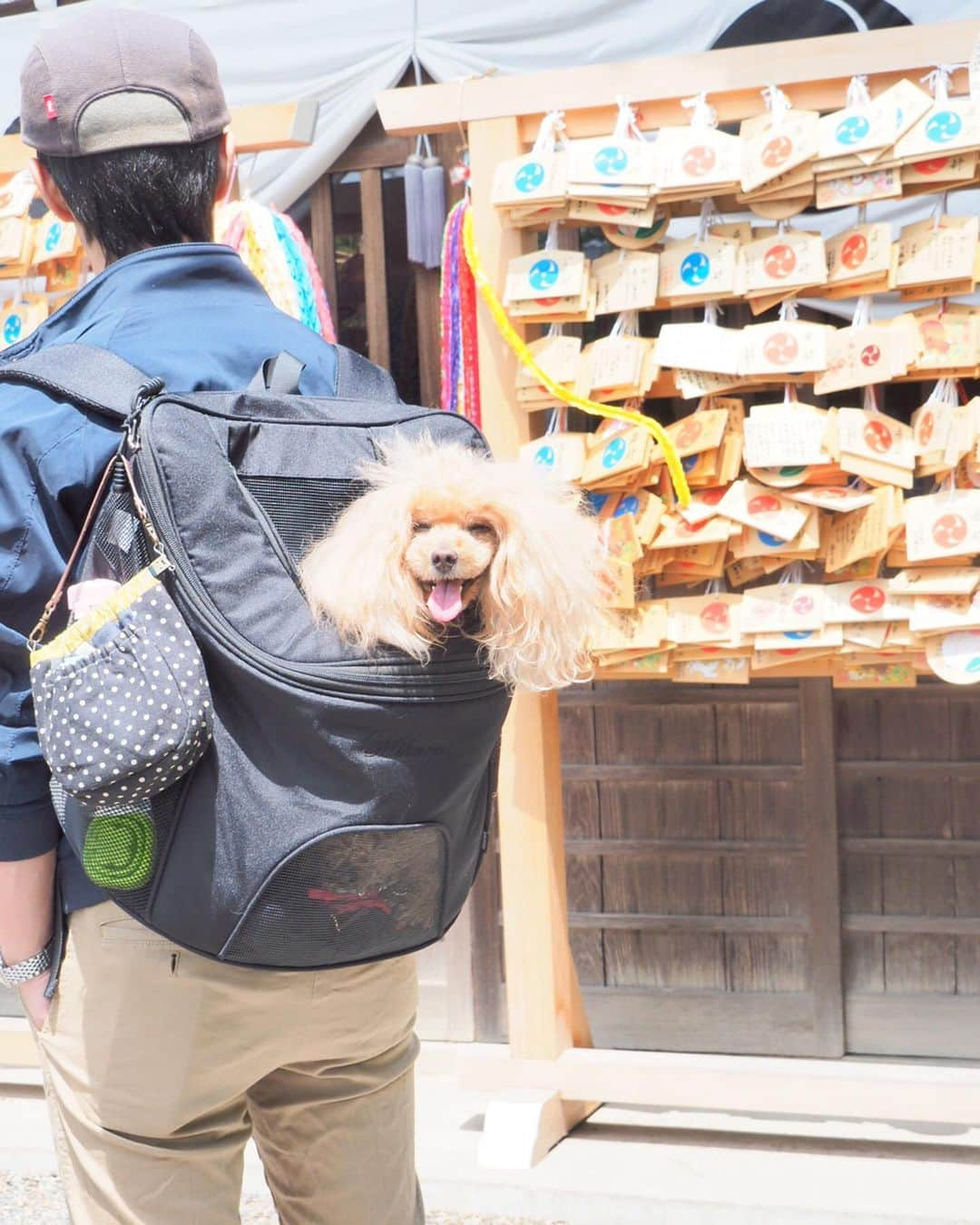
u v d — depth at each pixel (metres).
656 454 2.57
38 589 1.18
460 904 1.31
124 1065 1.21
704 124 2.50
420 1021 3.47
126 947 1.21
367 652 1.15
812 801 3.23
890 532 2.44
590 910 3.41
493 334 2.69
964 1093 2.58
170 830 1.15
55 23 3.50
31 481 1.17
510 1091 2.81
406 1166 1.43
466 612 1.24
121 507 1.18
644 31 3.12
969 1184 2.58
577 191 2.51
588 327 3.40
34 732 1.20
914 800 3.23
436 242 3.23
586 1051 2.83
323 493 1.24
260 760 1.14
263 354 1.34
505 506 1.21
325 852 1.14
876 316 3.09
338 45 3.29
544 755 2.78
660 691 3.33
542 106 2.60
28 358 1.24
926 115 2.35
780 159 2.40
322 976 1.26
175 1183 1.24
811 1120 2.97
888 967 3.25
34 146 1.34
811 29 3.03
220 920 1.15
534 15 3.16
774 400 3.34
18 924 1.24
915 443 2.47
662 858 3.36
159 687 1.10
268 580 1.17
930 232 2.40
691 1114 3.02
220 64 3.35
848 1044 3.27
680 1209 2.52
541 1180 2.63
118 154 1.32
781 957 3.30
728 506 2.53
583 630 1.25
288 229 2.82
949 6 2.96
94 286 1.34
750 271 2.49
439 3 3.22
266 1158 1.43
